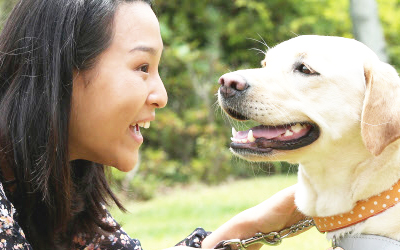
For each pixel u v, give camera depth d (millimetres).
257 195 7562
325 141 2709
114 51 2363
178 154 10953
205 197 8289
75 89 2355
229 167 10484
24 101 2318
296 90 2789
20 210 2484
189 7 12398
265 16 12273
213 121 10961
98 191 2812
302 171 2828
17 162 2342
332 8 11984
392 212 2566
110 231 2842
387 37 11953
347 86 2729
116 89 2361
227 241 2828
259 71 2893
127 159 2518
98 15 2334
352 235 2646
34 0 2395
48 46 2318
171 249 2467
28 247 2223
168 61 11180
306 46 2844
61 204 2443
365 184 2613
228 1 12750
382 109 2592
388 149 2602
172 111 11234
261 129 2857
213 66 11484
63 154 2330
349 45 2809
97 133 2420
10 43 2395
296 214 2957
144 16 2432
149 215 7367
